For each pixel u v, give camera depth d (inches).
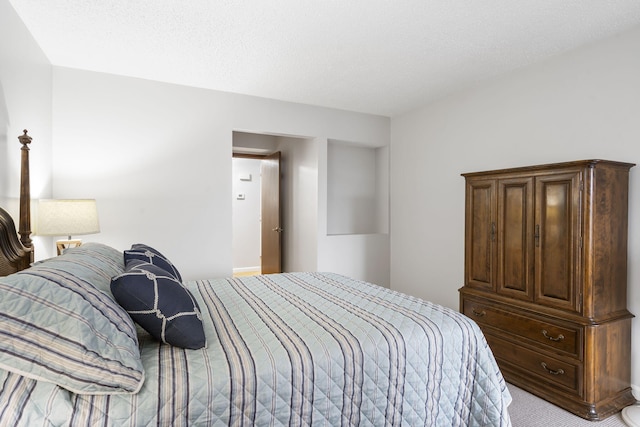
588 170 89.3
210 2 85.3
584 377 88.6
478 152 141.1
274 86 143.8
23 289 42.5
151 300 52.9
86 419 40.2
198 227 146.3
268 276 109.5
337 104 167.5
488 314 115.4
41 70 111.3
